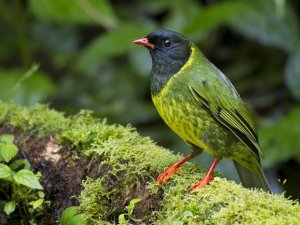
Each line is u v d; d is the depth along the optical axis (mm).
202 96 9148
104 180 8570
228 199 7250
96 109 16047
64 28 17953
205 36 15562
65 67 17938
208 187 7758
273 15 14141
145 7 16031
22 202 9250
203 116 9164
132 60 15227
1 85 14258
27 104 14109
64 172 9211
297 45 14078
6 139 9188
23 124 10148
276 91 15398
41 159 9500
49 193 9250
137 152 8758
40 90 14273
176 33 9547
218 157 9312
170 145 14633
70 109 15859
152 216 7871
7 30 17641
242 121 9336
